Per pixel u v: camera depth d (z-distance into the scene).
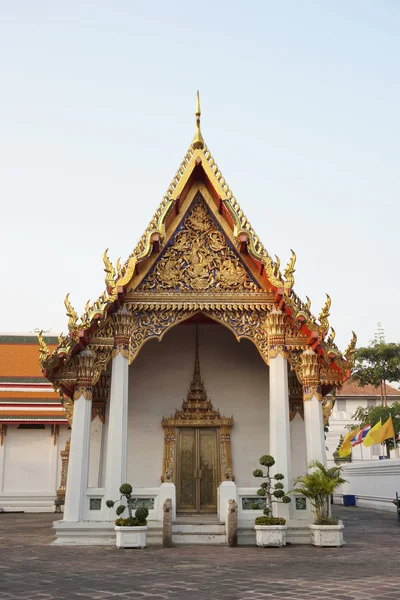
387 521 25.44
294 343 17.50
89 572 10.73
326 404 18.62
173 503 16.31
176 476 20.38
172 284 17.67
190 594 8.46
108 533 15.70
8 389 36.66
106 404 21.19
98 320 16.69
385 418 46.69
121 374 16.89
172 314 17.62
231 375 21.59
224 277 17.80
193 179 18.28
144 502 16.22
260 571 10.82
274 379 17.08
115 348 17.14
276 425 16.70
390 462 33.34
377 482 35.62
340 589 8.82
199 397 21.20
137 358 21.72
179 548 14.83
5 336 40.47
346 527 22.16
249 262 17.88
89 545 15.45
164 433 20.86
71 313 16.50
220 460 20.55
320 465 16.02
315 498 15.65
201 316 21.05
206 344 21.97
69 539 15.67
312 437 16.84
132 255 17.20
